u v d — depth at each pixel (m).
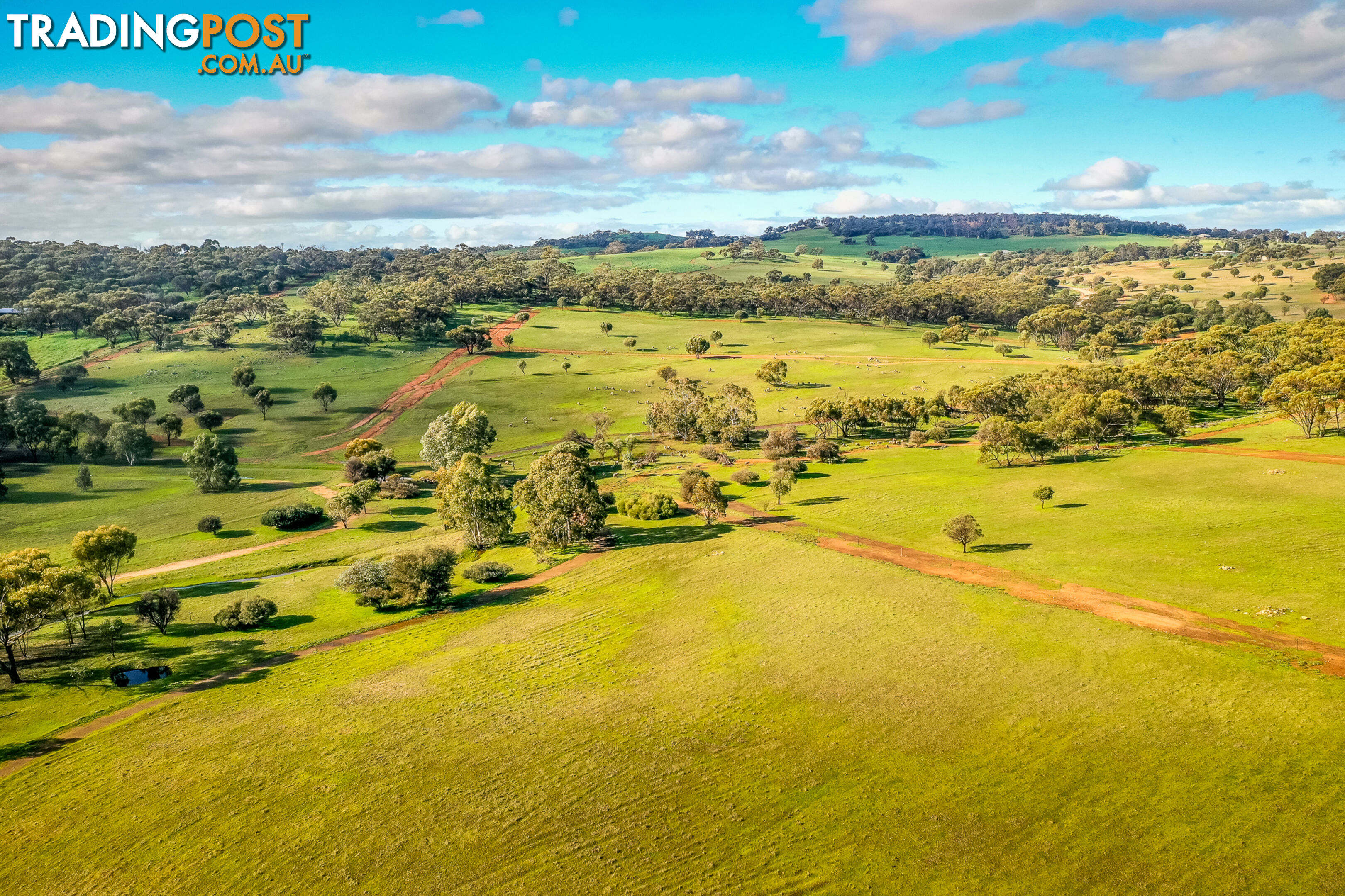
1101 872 36.59
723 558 88.44
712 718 53.84
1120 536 83.81
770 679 58.91
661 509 108.31
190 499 125.44
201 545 103.62
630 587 82.69
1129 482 105.94
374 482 128.38
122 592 85.88
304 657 69.44
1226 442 126.31
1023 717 50.47
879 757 47.41
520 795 46.19
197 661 68.62
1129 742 46.72
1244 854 36.88
